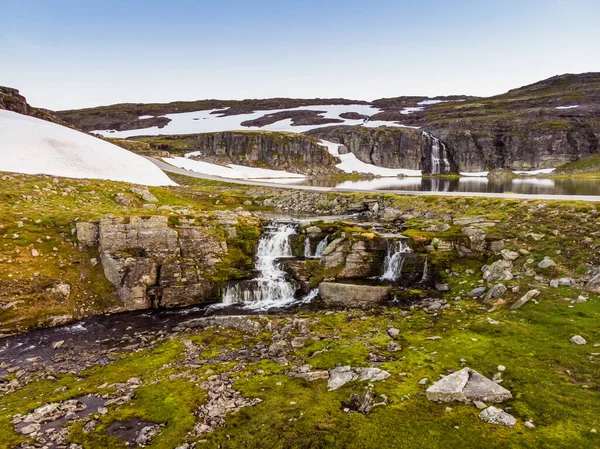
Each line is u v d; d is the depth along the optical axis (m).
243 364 17.66
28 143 59.81
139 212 36.66
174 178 90.31
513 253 26.64
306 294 29.70
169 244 30.86
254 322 22.89
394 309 24.30
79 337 22.47
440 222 35.53
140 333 23.05
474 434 11.09
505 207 35.88
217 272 30.98
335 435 11.62
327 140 192.75
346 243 32.12
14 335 22.72
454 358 15.99
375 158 175.62
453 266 28.55
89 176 59.28
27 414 14.02
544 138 157.38
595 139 155.38
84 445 12.24
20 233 29.16
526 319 18.66
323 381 15.30
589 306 18.56
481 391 12.91
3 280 24.94
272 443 11.59
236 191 75.44
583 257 23.89
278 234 36.44
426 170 169.62
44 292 25.47
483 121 183.50
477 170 167.12
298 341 19.75
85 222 30.58
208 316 26.09
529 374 13.97
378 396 13.45
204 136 176.62
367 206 55.06
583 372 13.70
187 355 19.05
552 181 102.81
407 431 11.50
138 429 13.04
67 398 15.21
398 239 31.05
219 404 14.04
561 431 10.85
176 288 28.55
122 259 28.20
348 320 22.86
